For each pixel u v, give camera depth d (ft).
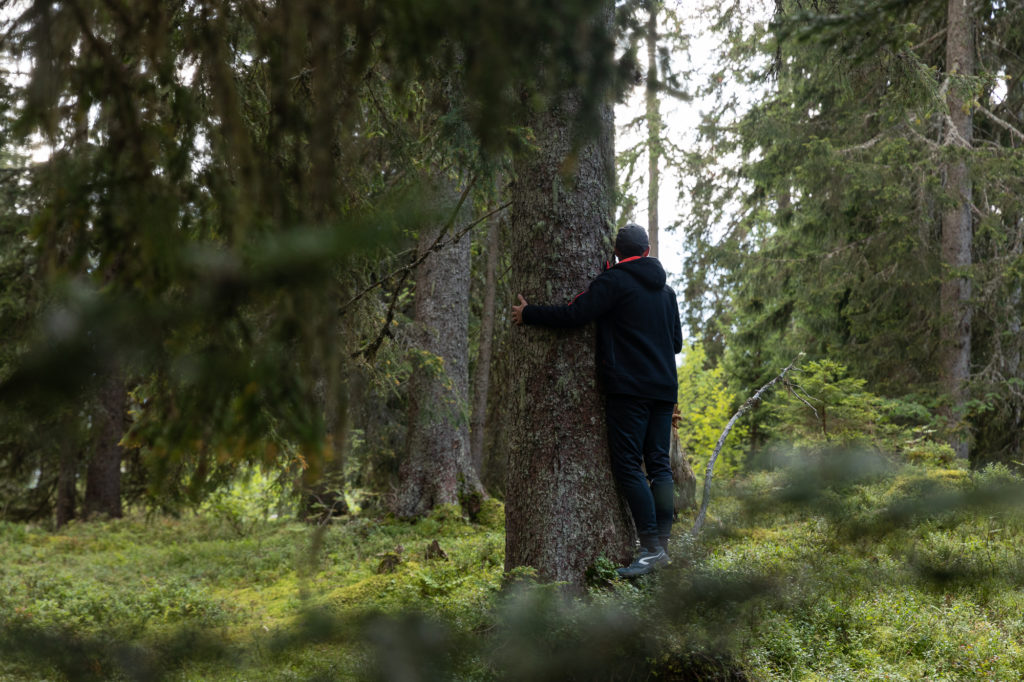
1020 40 41.81
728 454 46.09
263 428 3.21
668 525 12.30
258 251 2.32
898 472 4.06
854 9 4.38
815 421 22.50
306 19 3.33
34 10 3.67
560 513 12.32
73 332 2.09
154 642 3.92
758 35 19.54
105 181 3.67
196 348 2.67
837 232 44.19
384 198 2.71
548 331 12.69
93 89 3.88
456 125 10.10
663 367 12.62
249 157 3.89
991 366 41.45
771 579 4.84
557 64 3.40
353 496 35.17
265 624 15.64
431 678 3.69
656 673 6.52
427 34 3.30
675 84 3.80
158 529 38.73
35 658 3.71
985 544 4.15
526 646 4.20
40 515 50.11
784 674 10.36
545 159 12.68
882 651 11.85
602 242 13.00
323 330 2.92
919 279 40.19
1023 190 40.91
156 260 3.21
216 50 4.08
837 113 45.55
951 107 41.50
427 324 34.94
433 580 17.42
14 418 2.07
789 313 48.37
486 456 47.42
